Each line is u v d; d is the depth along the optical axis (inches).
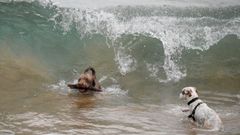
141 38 1045.2
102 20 1084.5
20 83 792.3
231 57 1047.6
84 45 1006.4
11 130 553.9
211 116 619.5
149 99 778.2
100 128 583.8
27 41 970.7
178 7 1242.0
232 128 614.2
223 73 970.7
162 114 679.1
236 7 1299.2
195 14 1214.9
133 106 719.7
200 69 981.8
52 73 869.8
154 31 1082.7
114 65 946.7
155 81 901.2
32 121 597.6
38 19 1058.1
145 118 649.6
